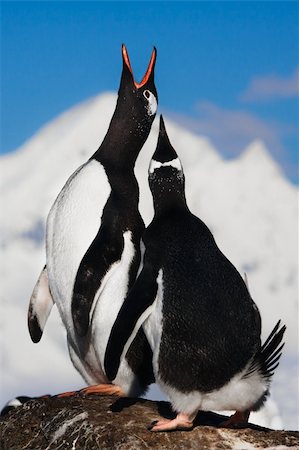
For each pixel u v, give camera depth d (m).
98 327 13.95
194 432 12.60
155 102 15.08
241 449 12.42
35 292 15.10
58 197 14.53
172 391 12.39
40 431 13.39
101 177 14.42
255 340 12.33
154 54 15.30
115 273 13.95
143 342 13.85
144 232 12.95
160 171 13.23
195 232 12.73
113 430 12.73
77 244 14.05
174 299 12.30
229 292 12.37
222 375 12.22
